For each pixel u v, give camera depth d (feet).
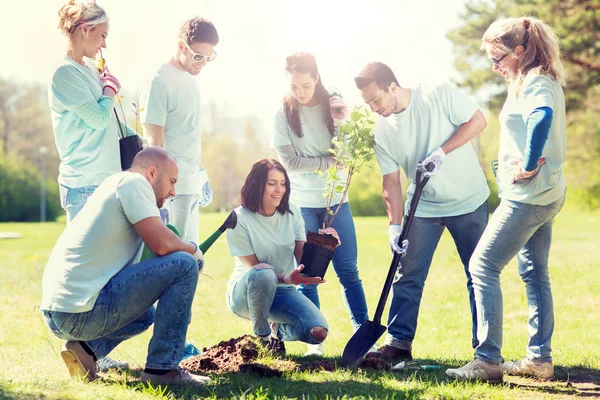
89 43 14.32
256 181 15.26
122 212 12.12
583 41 63.77
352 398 11.80
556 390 13.25
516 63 13.24
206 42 15.80
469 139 15.53
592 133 101.19
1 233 111.75
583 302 26.63
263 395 11.86
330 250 14.99
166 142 16.08
